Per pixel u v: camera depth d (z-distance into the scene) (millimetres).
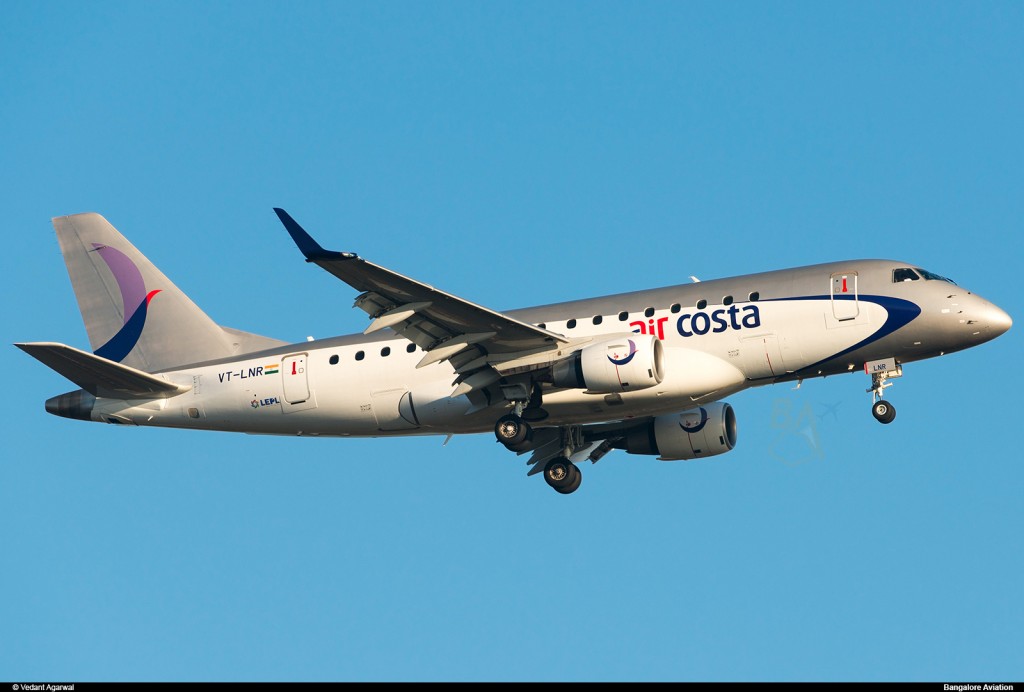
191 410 122062
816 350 107562
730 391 110250
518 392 111812
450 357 110562
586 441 124875
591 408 112000
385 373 116812
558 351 110250
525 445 114500
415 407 115875
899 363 109000
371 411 117375
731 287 110875
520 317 115188
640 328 110812
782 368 108562
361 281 99875
